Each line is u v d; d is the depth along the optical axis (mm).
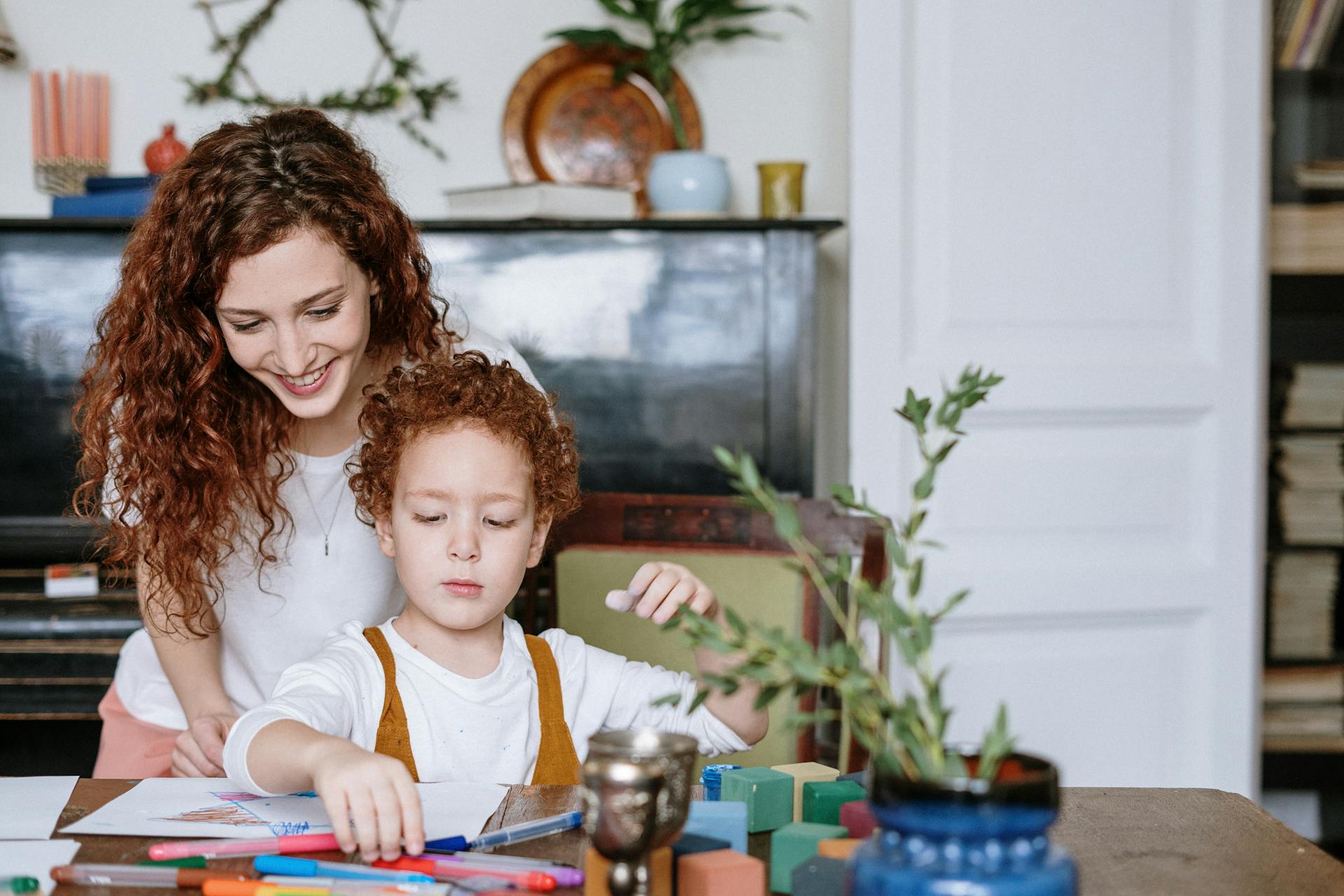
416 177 2609
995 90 2244
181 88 2545
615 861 672
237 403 1343
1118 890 770
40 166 2494
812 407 2158
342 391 1264
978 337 2270
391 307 1338
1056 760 2303
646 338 2154
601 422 2156
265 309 1186
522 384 1238
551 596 1579
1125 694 2322
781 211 2320
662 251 2145
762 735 1165
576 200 2195
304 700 1032
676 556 1534
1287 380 2559
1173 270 2320
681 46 2582
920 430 699
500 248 2145
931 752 601
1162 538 2338
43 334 2088
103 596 1998
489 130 2615
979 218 2254
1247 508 2336
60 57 2518
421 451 1140
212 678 1461
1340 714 2604
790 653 615
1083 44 2266
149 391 1282
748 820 884
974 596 2244
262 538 1372
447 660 1166
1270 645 2592
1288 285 2578
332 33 2576
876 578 1470
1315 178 2559
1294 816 2680
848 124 2658
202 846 817
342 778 813
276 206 1161
